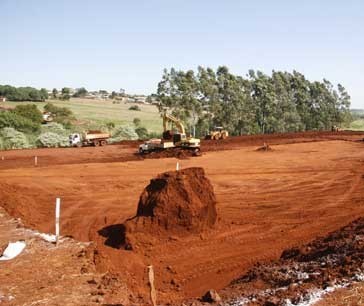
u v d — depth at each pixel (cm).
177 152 3522
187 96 6706
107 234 1441
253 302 810
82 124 7419
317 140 4838
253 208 1814
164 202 1387
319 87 8619
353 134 5806
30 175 2581
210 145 4569
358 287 802
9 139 4866
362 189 2172
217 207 1825
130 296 909
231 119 7125
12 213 1556
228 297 895
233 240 1392
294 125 8050
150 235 1342
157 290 1014
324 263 1002
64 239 1259
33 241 1225
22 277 973
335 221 1596
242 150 3959
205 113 7044
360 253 972
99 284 948
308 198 2003
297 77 8506
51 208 1791
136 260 1197
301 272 977
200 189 1477
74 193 2106
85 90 18388
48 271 1012
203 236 1411
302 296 795
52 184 2300
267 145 4228
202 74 6962
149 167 2942
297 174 2641
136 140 5306
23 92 11419
